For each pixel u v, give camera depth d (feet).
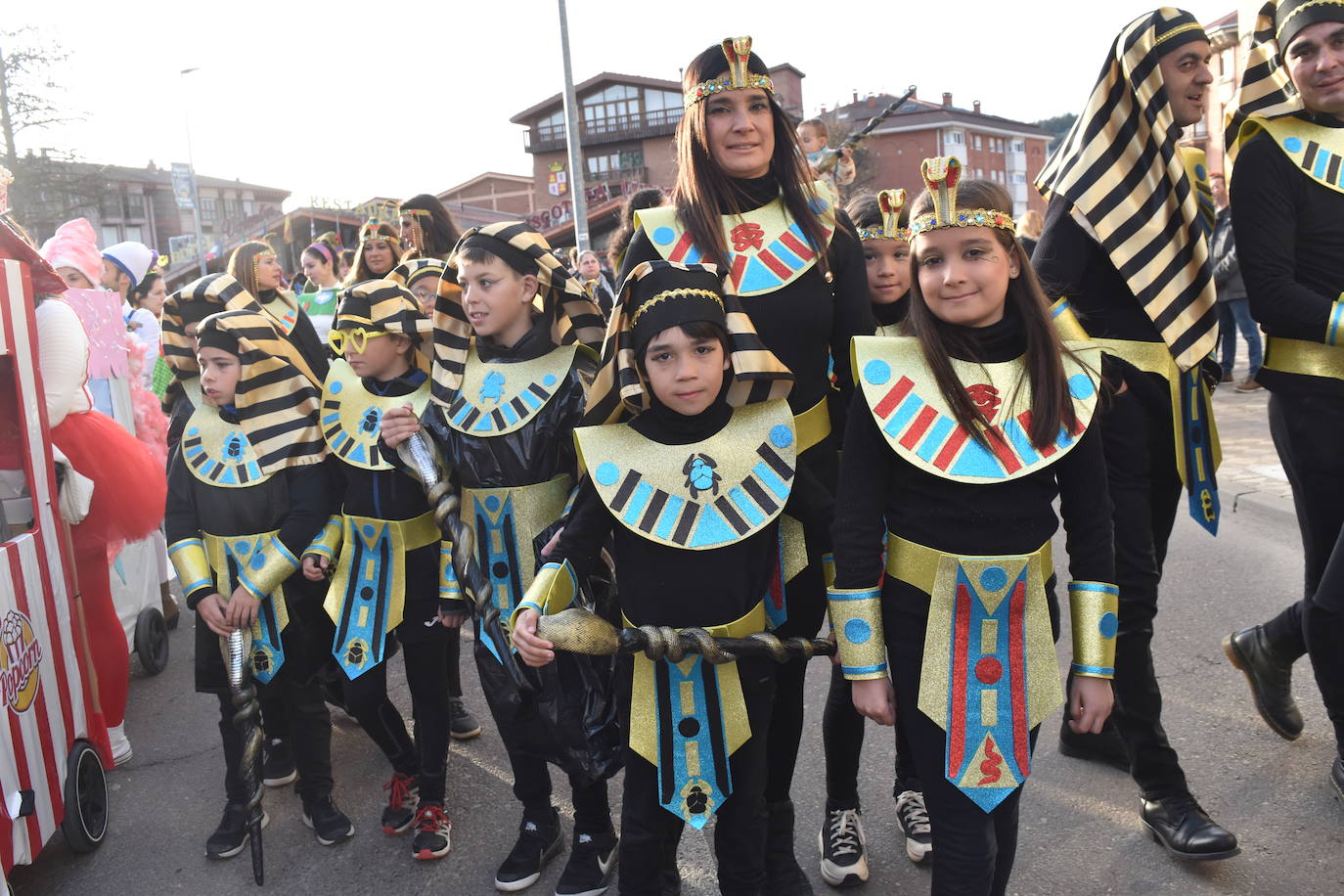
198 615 10.41
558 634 7.30
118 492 12.38
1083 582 7.09
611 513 7.70
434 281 12.64
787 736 8.85
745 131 8.41
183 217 211.41
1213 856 9.00
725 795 7.73
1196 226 9.45
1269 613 14.66
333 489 10.71
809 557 8.38
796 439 8.54
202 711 14.83
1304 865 9.06
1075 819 10.05
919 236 7.06
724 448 7.81
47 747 10.05
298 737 10.88
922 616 7.09
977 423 6.93
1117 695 9.45
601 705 8.85
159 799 12.19
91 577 12.51
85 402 12.56
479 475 9.34
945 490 6.97
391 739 10.84
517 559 9.27
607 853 9.54
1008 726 6.99
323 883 10.15
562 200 167.02
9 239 10.72
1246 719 11.71
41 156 114.11
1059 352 7.11
